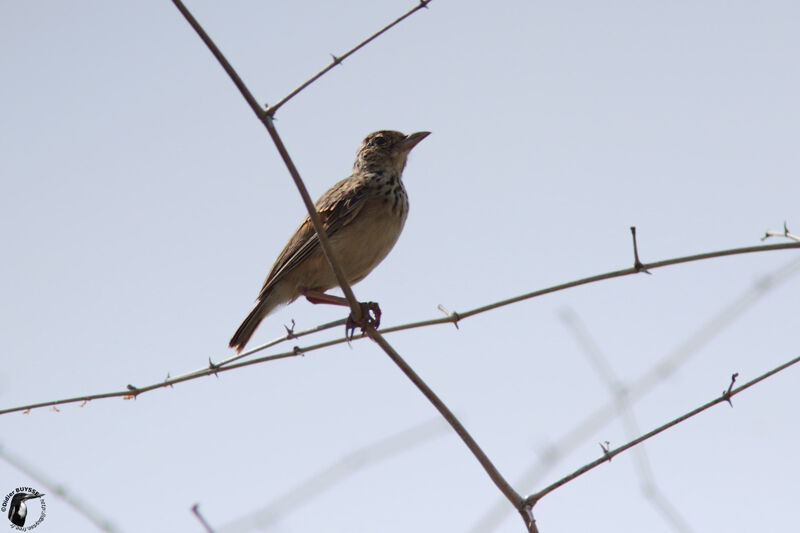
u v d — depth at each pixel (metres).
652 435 7.31
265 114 7.97
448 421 7.96
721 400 7.28
